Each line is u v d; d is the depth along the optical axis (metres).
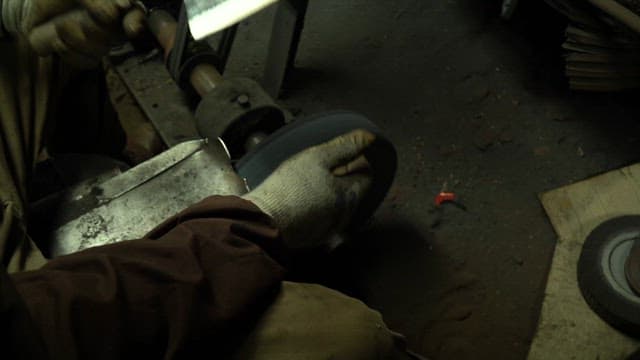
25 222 1.21
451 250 2.10
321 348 0.85
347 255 2.10
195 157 1.43
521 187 2.20
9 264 1.04
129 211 1.37
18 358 0.56
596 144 2.25
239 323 0.79
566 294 1.89
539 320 1.87
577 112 2.34
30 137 1.42
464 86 2.51
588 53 2.25
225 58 2.25
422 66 2.61
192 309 0.72
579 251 1.97
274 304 0.86
